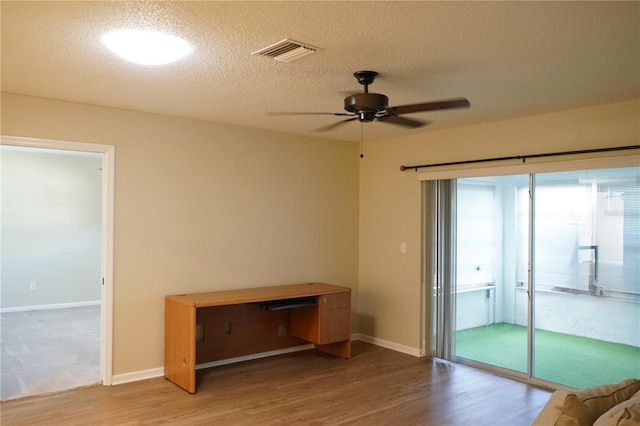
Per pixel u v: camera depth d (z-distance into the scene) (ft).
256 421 11.50
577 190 13.73
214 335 15.87
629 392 6.73
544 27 7.79
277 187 17.43
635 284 12.62
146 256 14.49
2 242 24.68
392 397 13.23
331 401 12.87
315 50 8.89
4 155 24.75
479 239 15.98
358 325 19.83
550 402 5.97
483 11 7.18
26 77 10.89
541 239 14.52
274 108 13.82
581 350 13.65
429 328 17.13
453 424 11.50
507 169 14.82
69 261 26.50
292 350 17.76
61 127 13.07
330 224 18.99
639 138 12.28
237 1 6.89
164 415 11.76
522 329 14.92
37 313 24.36
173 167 15.02
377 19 7.52
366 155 19.69
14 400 12.60
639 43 8.47
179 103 13.28
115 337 13.93
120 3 7.01
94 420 11.41
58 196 26.21
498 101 12.62
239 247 16.46
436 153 16.94
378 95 9.69
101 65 9.96
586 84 11.02
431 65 9.74
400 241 18.16
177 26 7.84
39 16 7.50
